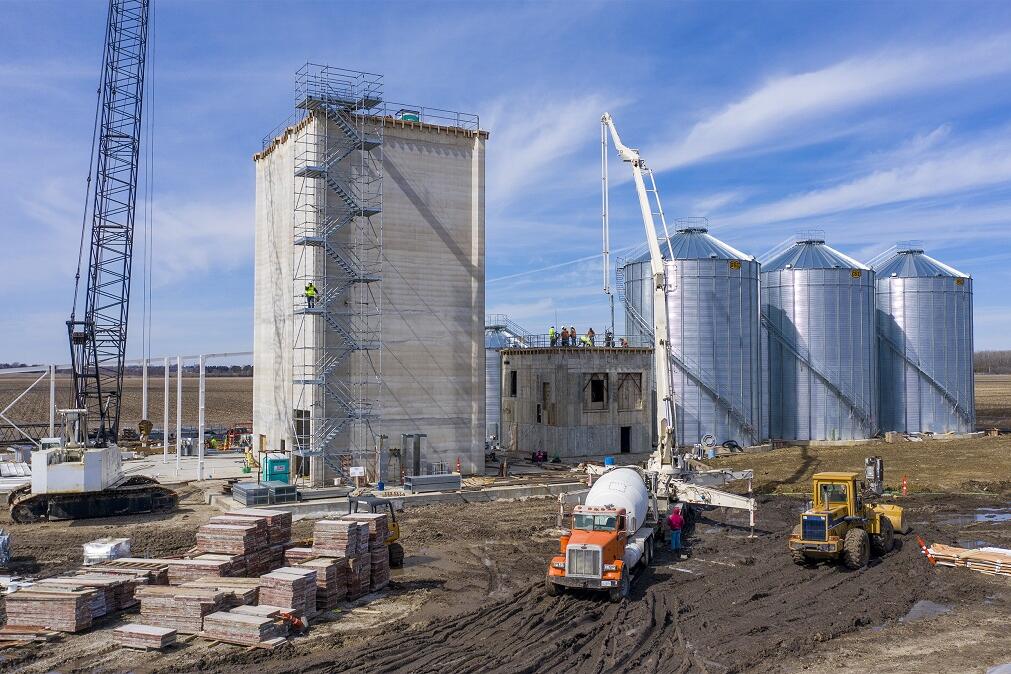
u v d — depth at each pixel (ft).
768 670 61.16
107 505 120.78
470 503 137.18
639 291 218.38
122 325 175.42
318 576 74.38
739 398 209.97
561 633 68.69
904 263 250.57
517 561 95.20
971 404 249.34
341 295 146.72
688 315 208.23
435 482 139.13
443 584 84.89
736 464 183.11
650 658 63.36
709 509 130.72
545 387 197.88
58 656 61.31
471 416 159.94
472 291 160.45
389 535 91.35
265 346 171.12
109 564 78.69
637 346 207.31
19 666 59.36
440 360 156.56
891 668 61.46
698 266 208.33
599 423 194.59
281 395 160.25
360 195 148.87
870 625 72.74
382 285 151.02
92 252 173.27
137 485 126.21
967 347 248.93
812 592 82.43
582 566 76.74
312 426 142.82
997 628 71.31
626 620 72.69
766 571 90.79
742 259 212.84
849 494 95.09
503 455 197.67
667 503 109.29
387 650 63.67
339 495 134.21
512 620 72.18
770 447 212.64
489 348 222.07
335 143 147.13
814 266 228.02
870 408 229.66
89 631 66.69
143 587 68.95
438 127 156.97
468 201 161.07
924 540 106.42
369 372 149.18
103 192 173.58
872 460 125.29
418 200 155.33
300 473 151.43
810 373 226.38
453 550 101.09
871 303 232.94
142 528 111.55
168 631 63.41
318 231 143.84
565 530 102.63
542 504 136.26
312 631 68.39
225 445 215.31
